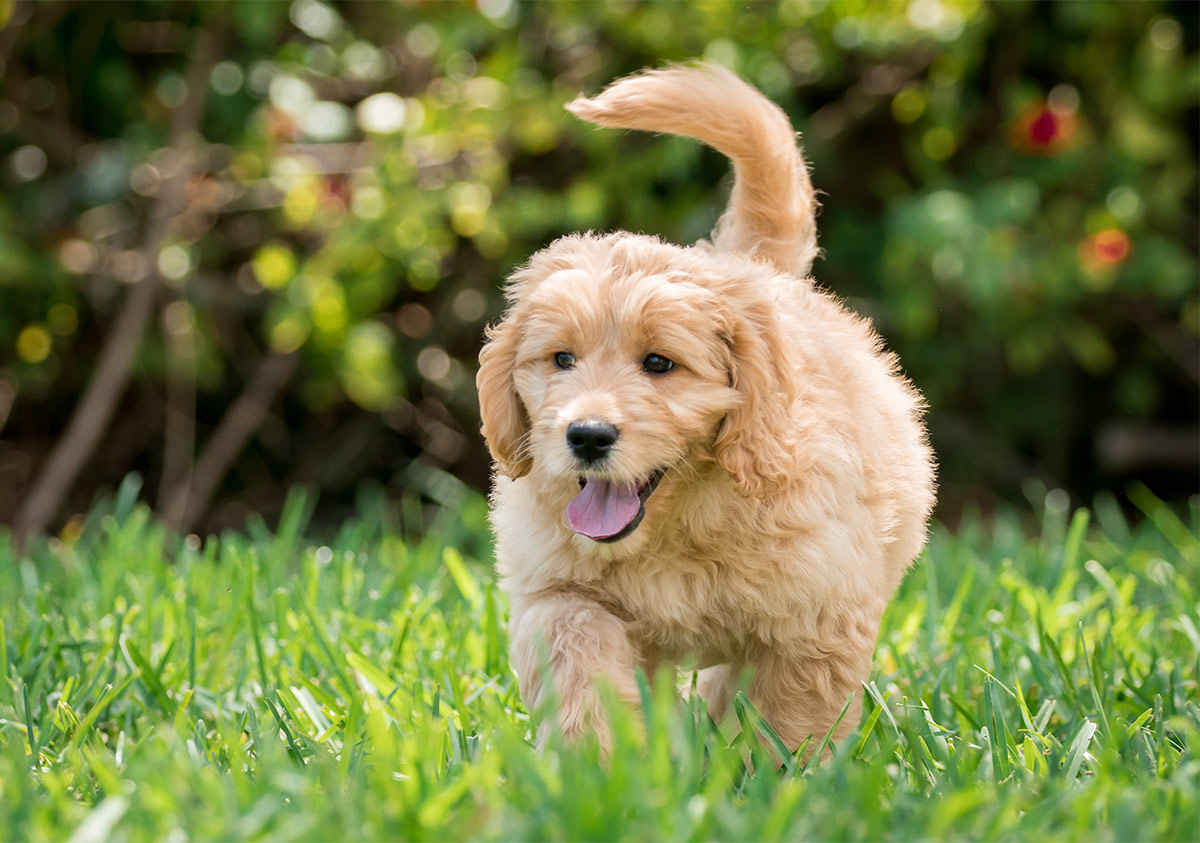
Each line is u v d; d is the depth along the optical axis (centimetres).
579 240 386
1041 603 498
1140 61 940
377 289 841
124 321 822
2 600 528
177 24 889
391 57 883
